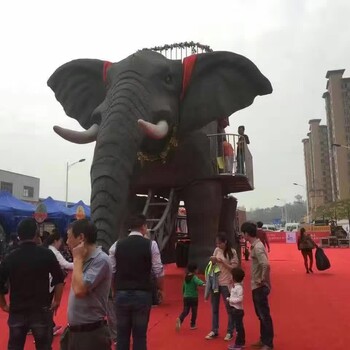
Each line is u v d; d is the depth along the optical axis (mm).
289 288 11945
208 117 9477
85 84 10422
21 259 4645
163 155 9469
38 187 53000
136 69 8797
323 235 38750
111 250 5059
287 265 19078
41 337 4617
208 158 11195
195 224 11164
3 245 15984
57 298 4945
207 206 11086
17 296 4613
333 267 17875
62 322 7988
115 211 7035
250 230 6367
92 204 7059
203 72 9625
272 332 6215
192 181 11047
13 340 4570
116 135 7527
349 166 93312
